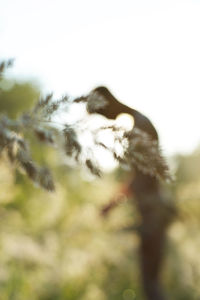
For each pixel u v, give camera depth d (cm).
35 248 206
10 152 55
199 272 279
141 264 265
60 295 221
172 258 285
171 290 287
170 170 50
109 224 268
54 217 269
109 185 314
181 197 244
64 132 54
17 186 240
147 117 61
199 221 248
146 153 50
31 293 200
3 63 59
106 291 258
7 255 196
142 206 246
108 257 247
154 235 255
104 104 56
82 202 306
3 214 241
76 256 233
